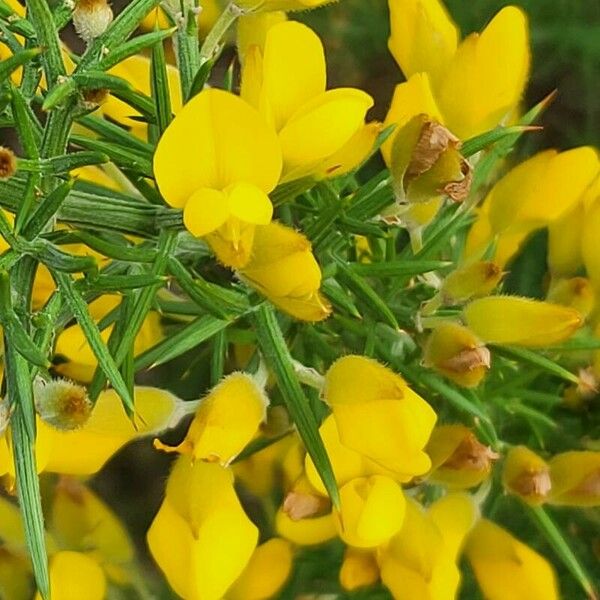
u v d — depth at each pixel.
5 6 0.23
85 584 0.27
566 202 0.28
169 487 0.25
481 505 0.29
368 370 0.24
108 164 0.27
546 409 0.31
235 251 0.23
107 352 0.23
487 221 0.28
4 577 0.29
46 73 0.23
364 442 0.24
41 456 0.24
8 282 0.22
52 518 0.29
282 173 0.23
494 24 0.26
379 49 0.48
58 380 0.23
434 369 0.26
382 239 0.28
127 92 0.23
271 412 0.28
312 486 0.26
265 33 0.25
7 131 0.42
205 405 0.24
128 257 0.24
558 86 0.48
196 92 0.24
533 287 0.36
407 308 0.27
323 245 0.26
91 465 0.25
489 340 0.26
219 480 0.25
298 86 0.23
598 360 0.28
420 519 0.26
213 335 0.27
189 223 0.22
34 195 0.23
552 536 0.28
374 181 0.26
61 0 0.23
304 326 0.28
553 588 0.27
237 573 0.24
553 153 0.27
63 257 0.23
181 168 0.23
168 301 0.28
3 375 0.24
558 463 0.28
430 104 0.26
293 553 0.30
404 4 0.27
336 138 0.23
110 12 0.23
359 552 0.27
